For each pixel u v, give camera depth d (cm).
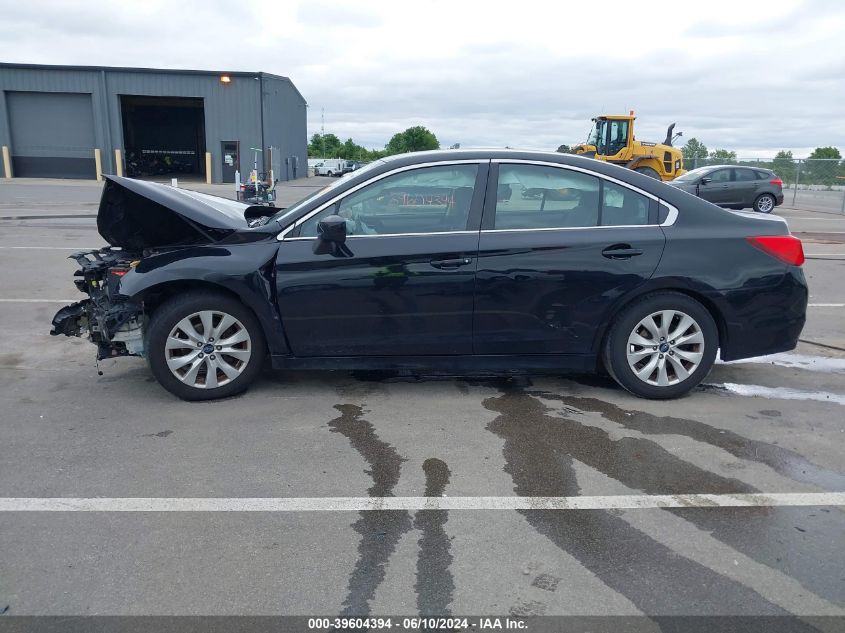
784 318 483
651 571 288
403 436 425
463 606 266
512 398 492
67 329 515
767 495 355
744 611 264
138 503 342
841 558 299
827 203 2703
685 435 429
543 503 345
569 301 465
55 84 3650
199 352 471
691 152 3434
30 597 269
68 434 423
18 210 1916
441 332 467
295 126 4941
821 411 473
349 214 465
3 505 338
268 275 459
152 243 522
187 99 3994
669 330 479
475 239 459
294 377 534
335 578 283
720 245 470
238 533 315
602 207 472
